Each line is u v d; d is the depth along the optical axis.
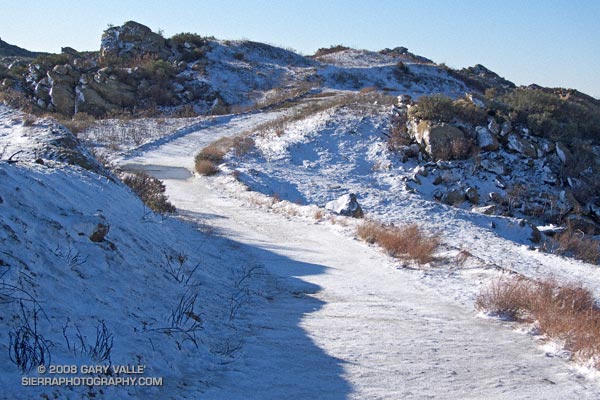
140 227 8.59
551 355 6.61
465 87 65.31
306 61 68.88
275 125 38.12
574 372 6.04
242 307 7.64
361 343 6.50
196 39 66.00
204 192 23.34
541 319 7.66
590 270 14.97
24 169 7.40
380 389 5.14
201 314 6.68
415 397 5.01
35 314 4.68
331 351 6.13
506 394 5.24
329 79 60.56
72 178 8.46
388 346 6.47
